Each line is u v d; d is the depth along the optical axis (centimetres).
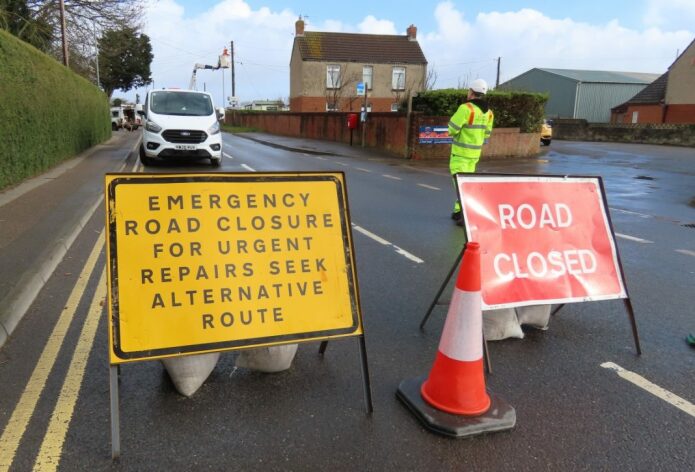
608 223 410
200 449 268
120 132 3688
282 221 312
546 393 329
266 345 293
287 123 3322
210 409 301
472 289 293
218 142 1387
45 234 617
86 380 326
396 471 257
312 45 4431
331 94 4419
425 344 392
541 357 376
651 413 310
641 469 262
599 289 393
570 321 442
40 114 1141
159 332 277
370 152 2030
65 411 294
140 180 290
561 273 388
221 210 303
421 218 838
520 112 2012
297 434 282
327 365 356
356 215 852
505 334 396
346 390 326
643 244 712
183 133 1338
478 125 773
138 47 5019
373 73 4459
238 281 297
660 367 366
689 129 3016
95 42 2278
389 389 330
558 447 277
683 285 538
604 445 280
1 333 368
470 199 373
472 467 261
